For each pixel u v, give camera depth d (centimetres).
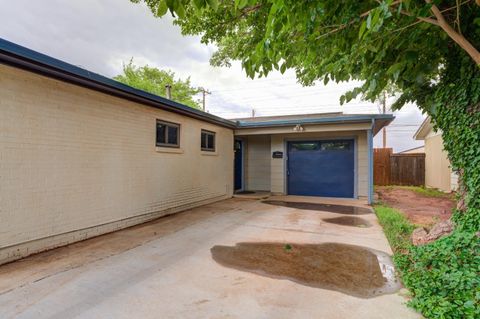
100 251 370
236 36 459
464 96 336
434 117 408
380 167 1345
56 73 360
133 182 524
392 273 299
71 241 405
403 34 292
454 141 360
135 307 227
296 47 288
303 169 962
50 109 375
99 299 240
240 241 419
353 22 267
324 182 932
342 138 902
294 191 973
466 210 344
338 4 246
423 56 350
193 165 716
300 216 609
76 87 413
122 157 499
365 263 330
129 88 461
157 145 593
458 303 205
